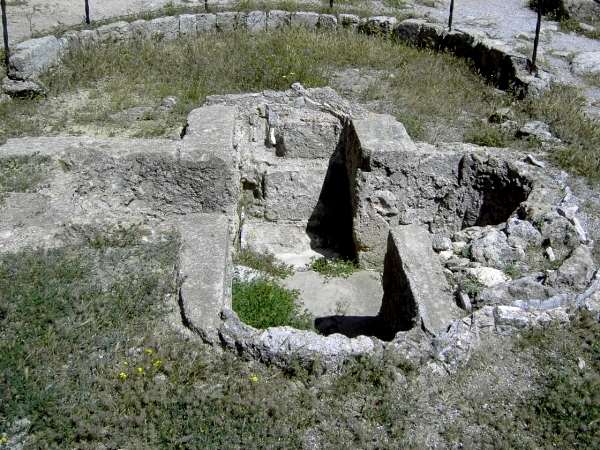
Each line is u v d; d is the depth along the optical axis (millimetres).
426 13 14852
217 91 10875
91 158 6621
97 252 5641
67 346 4703
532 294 5566
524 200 7539
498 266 6234
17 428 4188
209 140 6980
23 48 10750
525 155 8391
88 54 11742
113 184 6715
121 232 5875
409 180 7777
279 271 7672
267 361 4812
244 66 11547
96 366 4633
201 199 6848
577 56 12625
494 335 5230
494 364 5027
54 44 11445
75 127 9641
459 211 8078
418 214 8039
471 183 7914
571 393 4754
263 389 4625
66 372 4562
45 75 11016
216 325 4906
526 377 4953
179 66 11703
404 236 6070
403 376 4840
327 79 11352
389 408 4613
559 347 5176
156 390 4508
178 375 4621
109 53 11883
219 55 12047
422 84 11492
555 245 6453
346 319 6785
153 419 4348
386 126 8078
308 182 8648
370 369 4809
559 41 13609
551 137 9375
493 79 11641
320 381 4773
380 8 15211
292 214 8758
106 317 4973
